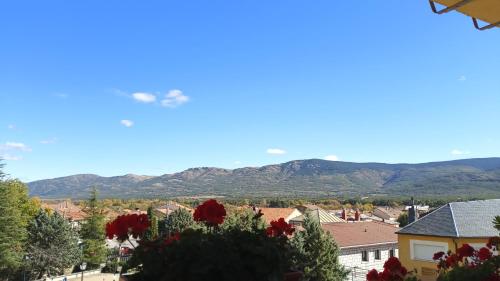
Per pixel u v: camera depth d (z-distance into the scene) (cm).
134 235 277
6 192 3909
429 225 1537
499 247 442
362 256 2666
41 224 4381
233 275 227
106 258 4609
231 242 242
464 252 457
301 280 260
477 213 1542
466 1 247
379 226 3288
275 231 314
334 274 1823
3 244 3744
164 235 275
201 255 226
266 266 232
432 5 267
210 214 289
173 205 8712
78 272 4409
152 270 229
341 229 2981
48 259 4203
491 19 276
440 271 476
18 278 4066
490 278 355
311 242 1812
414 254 1517
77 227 5309
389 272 419
